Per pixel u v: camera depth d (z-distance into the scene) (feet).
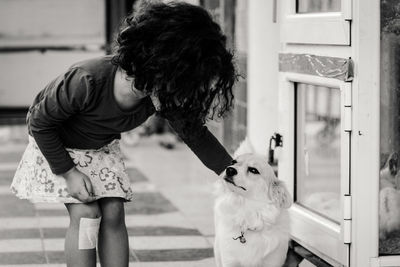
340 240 12.96
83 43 42.24
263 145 20.67
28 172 11.55
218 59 9.88
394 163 12.78
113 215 11.72
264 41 20.62
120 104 10.92
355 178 12.51
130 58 10.00
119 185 11.62
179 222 20.16
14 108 42.34
